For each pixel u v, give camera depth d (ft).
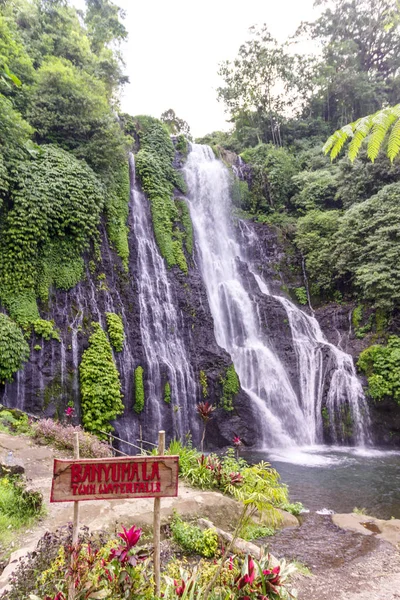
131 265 58.23
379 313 64.59
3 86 49.96
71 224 50.11
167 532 19.43
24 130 49.49
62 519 19.48
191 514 21.35
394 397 54.34
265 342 66.33
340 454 49.37
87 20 95.14
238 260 78.28
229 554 17.42
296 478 37.96
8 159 47.65
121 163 65.46
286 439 55.77
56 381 43.09
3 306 43.47
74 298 48.57
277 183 94.38
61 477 9.91
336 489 34.53
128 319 53.21
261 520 23.98
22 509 19.74
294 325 68.23
